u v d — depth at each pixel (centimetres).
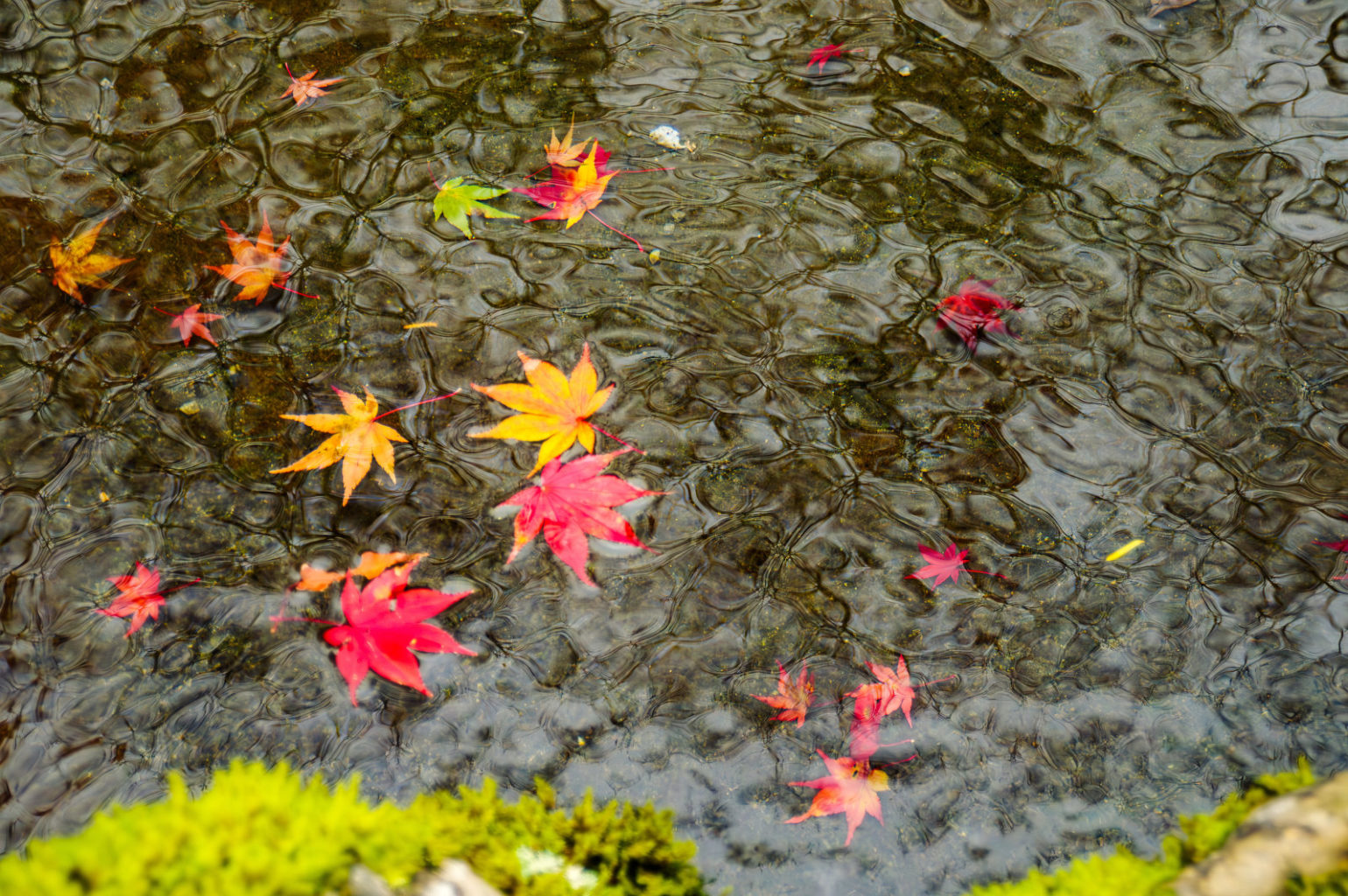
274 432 226
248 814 126
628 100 299
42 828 167
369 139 285
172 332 243
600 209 271
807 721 185
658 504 216
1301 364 238
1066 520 215
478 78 303
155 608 197
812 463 224
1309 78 299
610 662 192
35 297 247
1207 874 137
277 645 193
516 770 177
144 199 269
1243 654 193
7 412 226
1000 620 200
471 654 192
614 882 138
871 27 321
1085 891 138
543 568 204
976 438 229
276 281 253
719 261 261
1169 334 245
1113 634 197
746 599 202
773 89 303
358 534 209
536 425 226
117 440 223
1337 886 130
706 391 236
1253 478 220
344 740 180
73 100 291
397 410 230
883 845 168
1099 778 177
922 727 184
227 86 297
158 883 116
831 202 274
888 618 200
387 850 127
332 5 321
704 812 172
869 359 243
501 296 252
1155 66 305
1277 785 151
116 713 182
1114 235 265
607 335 245
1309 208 268
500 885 133
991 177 280
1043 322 249
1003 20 321
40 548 205
